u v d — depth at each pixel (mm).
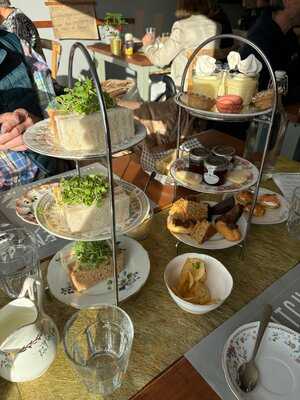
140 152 1248
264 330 577
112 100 628
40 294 598
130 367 548
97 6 3230
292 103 1713
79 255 680
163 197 1023
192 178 775
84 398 504
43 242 834
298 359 558
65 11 3080
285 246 838
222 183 766
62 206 579
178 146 938
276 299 682
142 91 2803
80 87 615
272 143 1104
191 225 816
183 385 522
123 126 609
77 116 558
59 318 633
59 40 3174
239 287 712
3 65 1271
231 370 528
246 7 3879
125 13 3436
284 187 1071
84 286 657
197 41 2123
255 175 798
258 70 773
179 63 2252
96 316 567
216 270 696
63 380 526
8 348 477
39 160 1286
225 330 611
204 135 1419
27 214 911
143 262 732
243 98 746
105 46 3266
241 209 867
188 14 2137
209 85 758
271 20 1737
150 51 2740
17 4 2848
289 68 1857
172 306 665
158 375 538
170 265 691
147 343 589
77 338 555
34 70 1356
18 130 937
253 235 874
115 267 579
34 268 682
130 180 1101
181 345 586
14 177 1269
